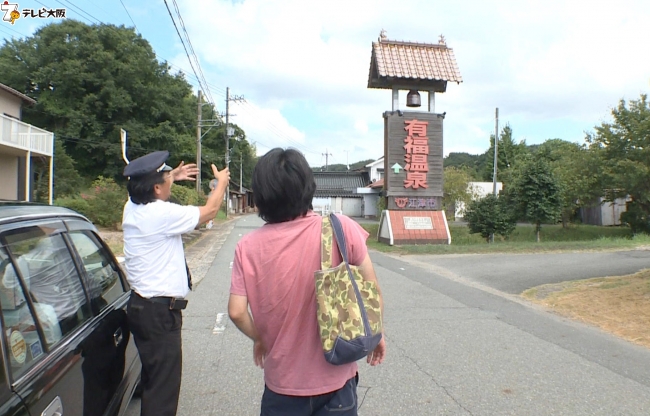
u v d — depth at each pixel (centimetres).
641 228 2611
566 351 502
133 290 271
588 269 1072
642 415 354
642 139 2417
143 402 266
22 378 177
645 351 504
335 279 185
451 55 1762
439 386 407
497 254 1388
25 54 3562
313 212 204
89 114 3650
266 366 197
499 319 638
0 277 188
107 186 2123
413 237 1716
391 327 593
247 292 192
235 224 3275
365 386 406
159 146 3922
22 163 2064
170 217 263
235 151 5762
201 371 439
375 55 1711
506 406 368
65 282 249
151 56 4025
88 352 235
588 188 2620
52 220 263
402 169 1747
